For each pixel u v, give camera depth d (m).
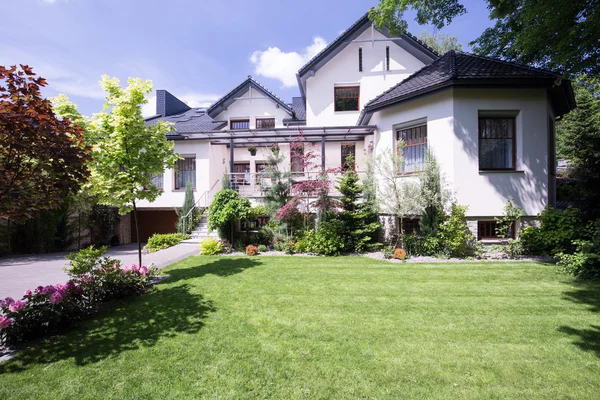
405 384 2.98
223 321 4.55
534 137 9.45
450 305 5.18
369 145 13.45
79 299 4.77
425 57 14.33
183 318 4.67
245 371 3.21
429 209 9.30
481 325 4.36
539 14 7.56
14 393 2.86
